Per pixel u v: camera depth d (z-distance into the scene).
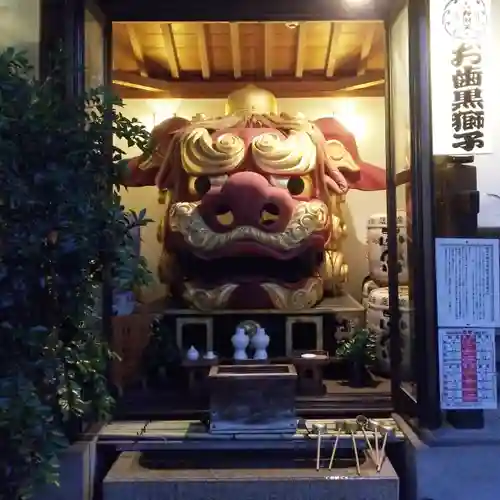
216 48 4.89
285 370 3.21
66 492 2.88
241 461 3.07
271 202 3.85
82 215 2.26
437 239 2.93
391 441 3.05
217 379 3.09
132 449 3.06
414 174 2.99
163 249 4.41
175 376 3.89
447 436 2.87
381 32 4.57
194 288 4.04
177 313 4.00
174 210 3.99
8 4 3.04
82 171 2.37
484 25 2.91
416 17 2.96
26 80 2.34
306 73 5.32
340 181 4.22
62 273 2.34
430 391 2.92
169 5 3.46
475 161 3.11
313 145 4.11
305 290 4.05
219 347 4.04
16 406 2.04
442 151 2.93
